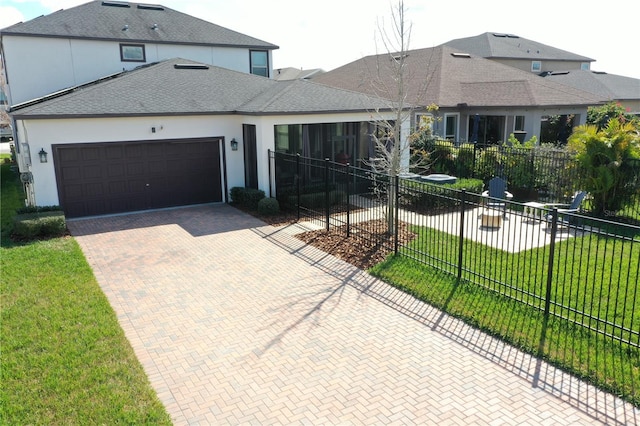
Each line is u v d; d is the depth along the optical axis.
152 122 15.19
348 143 17.77
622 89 34.34
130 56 21.75
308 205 14.90
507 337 7.05
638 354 6.39
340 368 6.44
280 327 7.63
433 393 5.86
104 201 15.06
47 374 6.22
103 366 6.41
